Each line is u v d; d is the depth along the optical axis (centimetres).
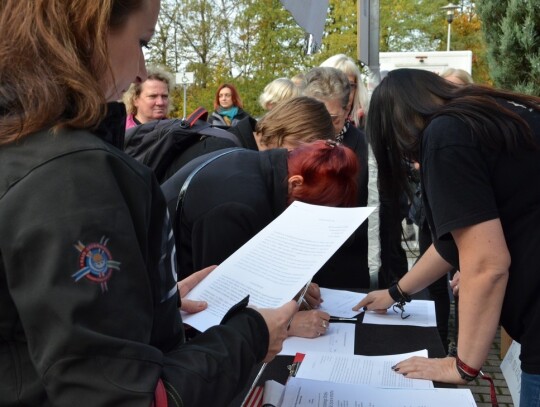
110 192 68
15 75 70
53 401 63
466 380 127
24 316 63
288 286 116
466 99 133
